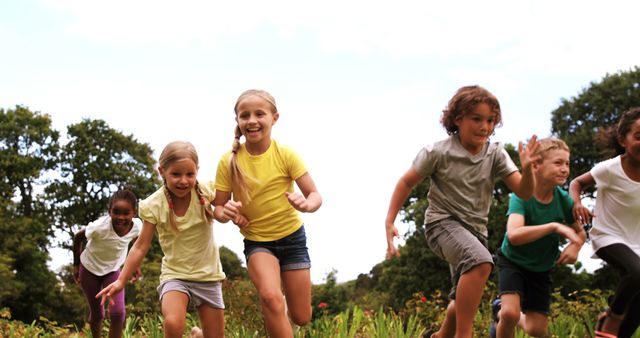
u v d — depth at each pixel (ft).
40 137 114.62
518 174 15.17
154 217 14.19
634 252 15.40
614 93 93.76
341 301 47.32
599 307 26.96
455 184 15.01
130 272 14.17
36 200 114.83
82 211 115.14
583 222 15.85
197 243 14.37
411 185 15.48
